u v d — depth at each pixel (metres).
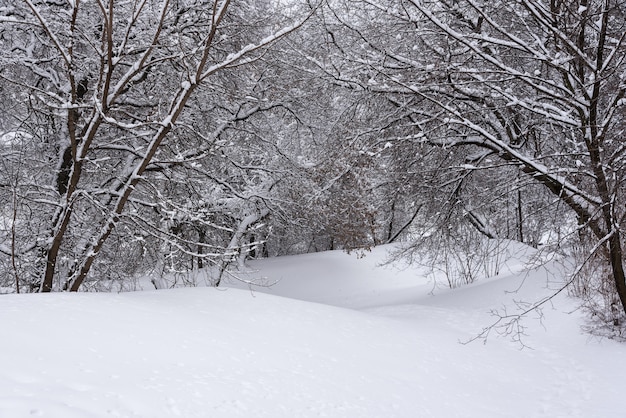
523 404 6.71
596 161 8.27
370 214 19.75
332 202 17.80
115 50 10.15
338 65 12.35
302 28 12.70
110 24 7.91
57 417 3.60
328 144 13.52
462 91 10.62
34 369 4.37
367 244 24.41
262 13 12.88
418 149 12.44
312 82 13.44
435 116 10.41
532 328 9.93
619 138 9.14
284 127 17.78
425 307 12.11
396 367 7.22
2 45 10.99
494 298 11.96
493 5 10.67
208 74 8.52
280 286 25.33
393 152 12.65
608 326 9.15
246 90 14.29
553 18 8.72
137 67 8.70
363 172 13.81
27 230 11.12
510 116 11.66
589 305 9.77
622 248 9.01
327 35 12.38
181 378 5.00
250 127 15.43
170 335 6.23
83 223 11.23
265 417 4.74
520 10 10.33
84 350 5.10
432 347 8.45
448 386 6.92
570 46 8.12
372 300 18.88
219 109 14.64
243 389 5.16
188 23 11.45
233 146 15.20
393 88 11.07
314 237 36.31
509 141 11.10
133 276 13.64
